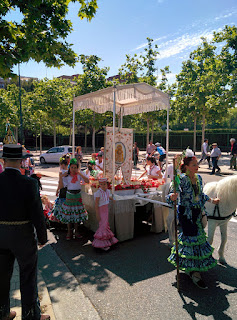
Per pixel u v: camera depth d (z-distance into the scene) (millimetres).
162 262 4527
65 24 6281
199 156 25328
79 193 5461
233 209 4176
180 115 25094
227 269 4273
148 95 6047
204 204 4090
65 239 5609
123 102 7410
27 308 2674
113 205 5289
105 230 5055
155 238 5617
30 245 2689
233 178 4102
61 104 24922
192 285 3812
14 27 5738
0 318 2688
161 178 6590
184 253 3725
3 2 5387
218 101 18625
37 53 6102
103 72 22234
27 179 2707
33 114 27016
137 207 6168
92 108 7098
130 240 5520
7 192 2605
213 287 3758
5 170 2717
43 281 3865
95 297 3531
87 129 33219
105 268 4328
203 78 22344
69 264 4477
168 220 5031
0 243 2609
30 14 5766
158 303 3395
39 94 25094
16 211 2592
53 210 6035
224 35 17844
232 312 3207
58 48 6324
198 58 24078
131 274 4129
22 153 2783
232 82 18422
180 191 3729
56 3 6129
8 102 27500
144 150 36219
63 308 3301
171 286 3797
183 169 3793
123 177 6527
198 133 32719
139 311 3236
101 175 7004
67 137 41406
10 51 5602
